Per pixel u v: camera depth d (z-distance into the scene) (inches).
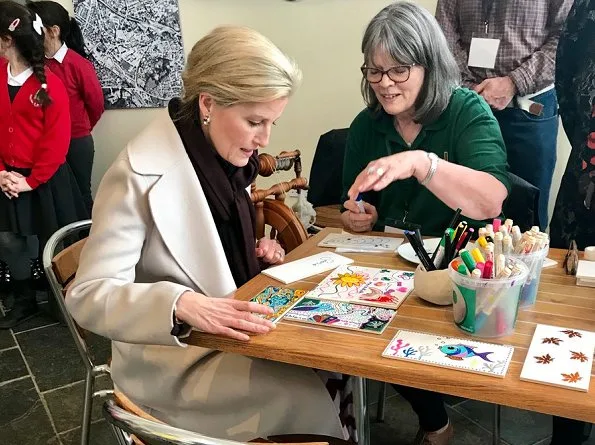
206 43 46.1
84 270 47.4
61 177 106.8
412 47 59.1
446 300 43.9
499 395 33.8
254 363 50.8
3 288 120.0
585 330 39.1
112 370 55.7
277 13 122.3
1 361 98.4
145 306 44.0
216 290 50.4
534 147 93.3
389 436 75.0
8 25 96.5
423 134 65.4
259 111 45.3
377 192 71.2
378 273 51.0
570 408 32.0
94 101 115.8
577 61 61.4
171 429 30.5
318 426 50.0
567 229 64.0
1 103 100.7
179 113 50.6
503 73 91.7
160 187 48.1
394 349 38.4
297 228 68.0
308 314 44.1
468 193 56.4
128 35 122.1
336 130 106.7
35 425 81.4
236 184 53.7
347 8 117.0
